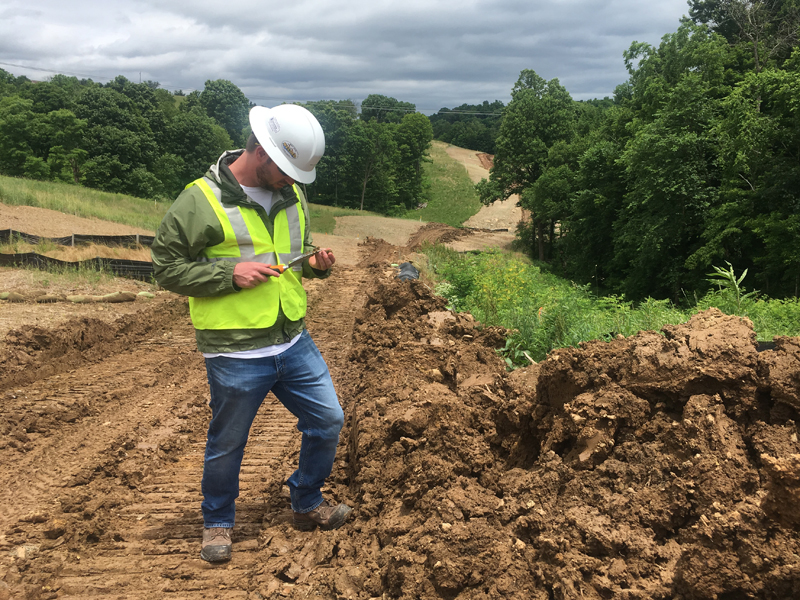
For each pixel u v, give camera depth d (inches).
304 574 109.9
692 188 950.4
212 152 2691.9
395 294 319.6
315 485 123.5
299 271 120.0
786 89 833.5
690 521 92.8
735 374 103.8
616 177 1257.4
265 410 211.6
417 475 122.7
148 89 2805.1
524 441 131.5
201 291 105.7
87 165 2170.3
